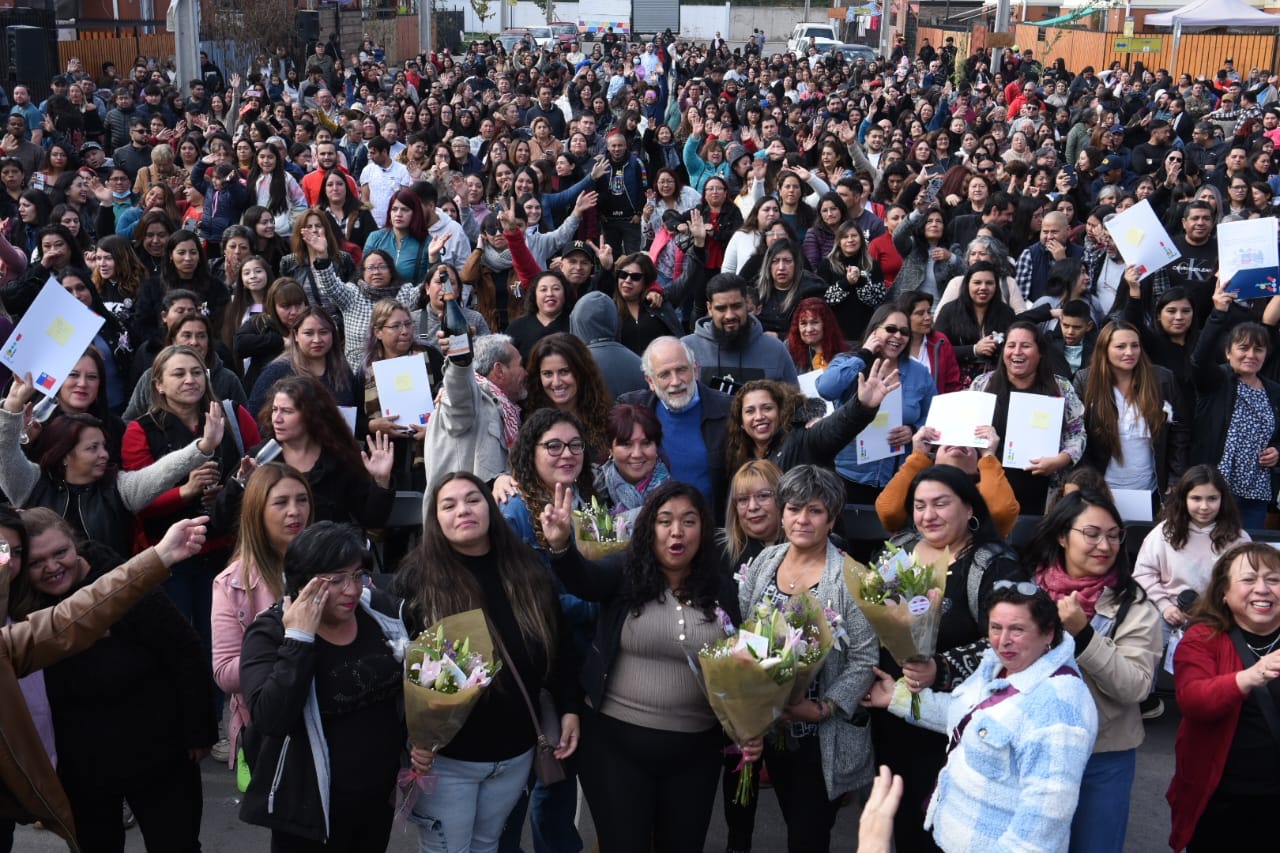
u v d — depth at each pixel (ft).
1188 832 14.74
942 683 14.25
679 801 14.32
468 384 18.80
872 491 21.43
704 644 13.93
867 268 29.63
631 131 50.39
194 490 18.60
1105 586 14.94
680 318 32.55
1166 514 18.74
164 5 113.91
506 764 14.03
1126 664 13.88
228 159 46.32
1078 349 25.23
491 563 14.24
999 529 17.80
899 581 13.70
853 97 83.82
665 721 14.07
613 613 14.26
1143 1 135.13
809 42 153.89
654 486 18.21
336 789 13.10
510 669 13.87
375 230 36.99
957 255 32.73
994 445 18.12
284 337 25.21
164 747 14.40
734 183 46.88
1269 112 61.00
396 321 23.41
